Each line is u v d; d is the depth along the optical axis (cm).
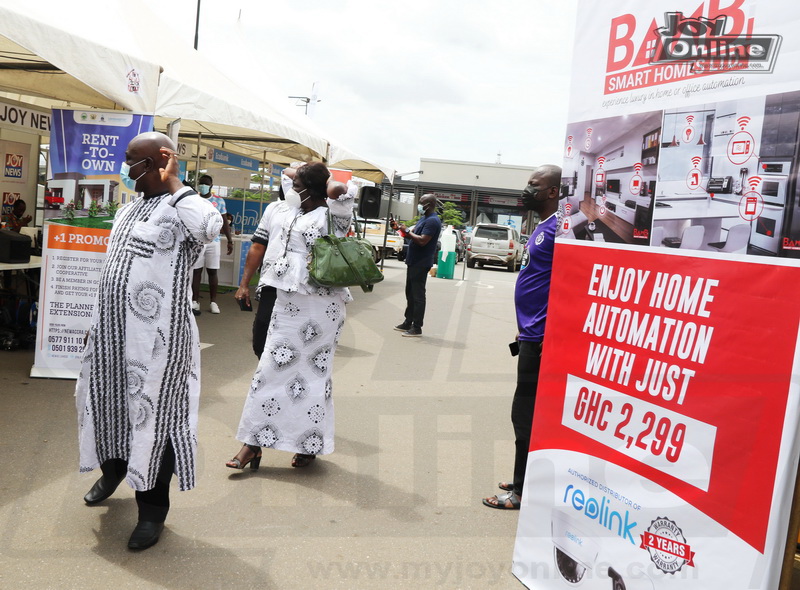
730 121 251
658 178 278
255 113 874
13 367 659
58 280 625
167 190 339
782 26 235
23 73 700
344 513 400
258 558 342
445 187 5041
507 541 379
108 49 588
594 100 308
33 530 352
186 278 336
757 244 242
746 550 242
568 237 323
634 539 282
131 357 325
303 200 452
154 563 330
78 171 622
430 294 1709
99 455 345
